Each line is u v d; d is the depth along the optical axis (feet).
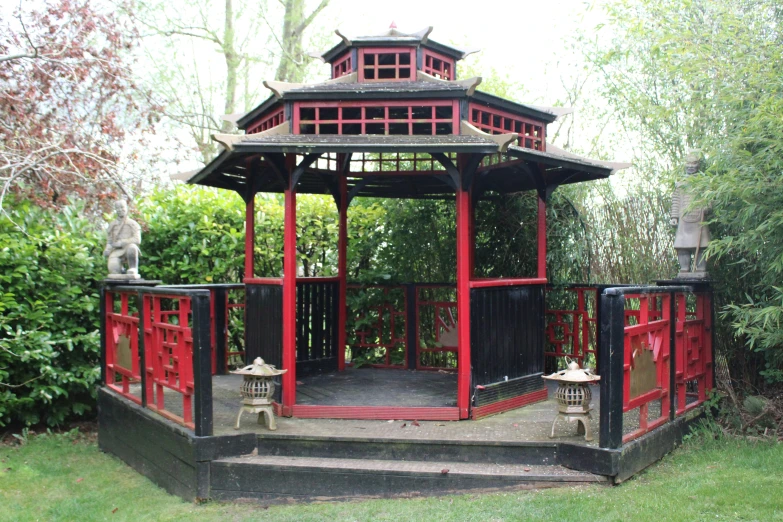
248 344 17.70
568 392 13.23
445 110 16.29
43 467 16.48
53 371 18.86
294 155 15.56
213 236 23.49
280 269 24.97
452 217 23.11
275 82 14.82
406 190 21.67
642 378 13.56
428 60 17.19
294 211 15.64
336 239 24.77
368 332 23.09
